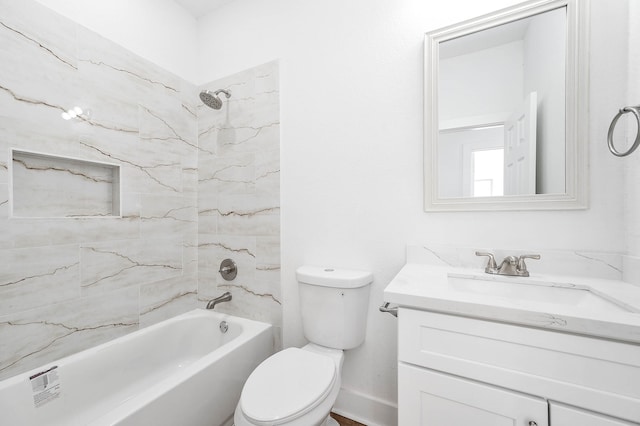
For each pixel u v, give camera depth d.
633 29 0.89
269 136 1.62
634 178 0.89
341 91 1.42
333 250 1.45
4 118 1.06
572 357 0.64
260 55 1.66
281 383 1.00
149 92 1.60
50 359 1.18
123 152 1.47
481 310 0.72
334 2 1.44
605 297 0.78
